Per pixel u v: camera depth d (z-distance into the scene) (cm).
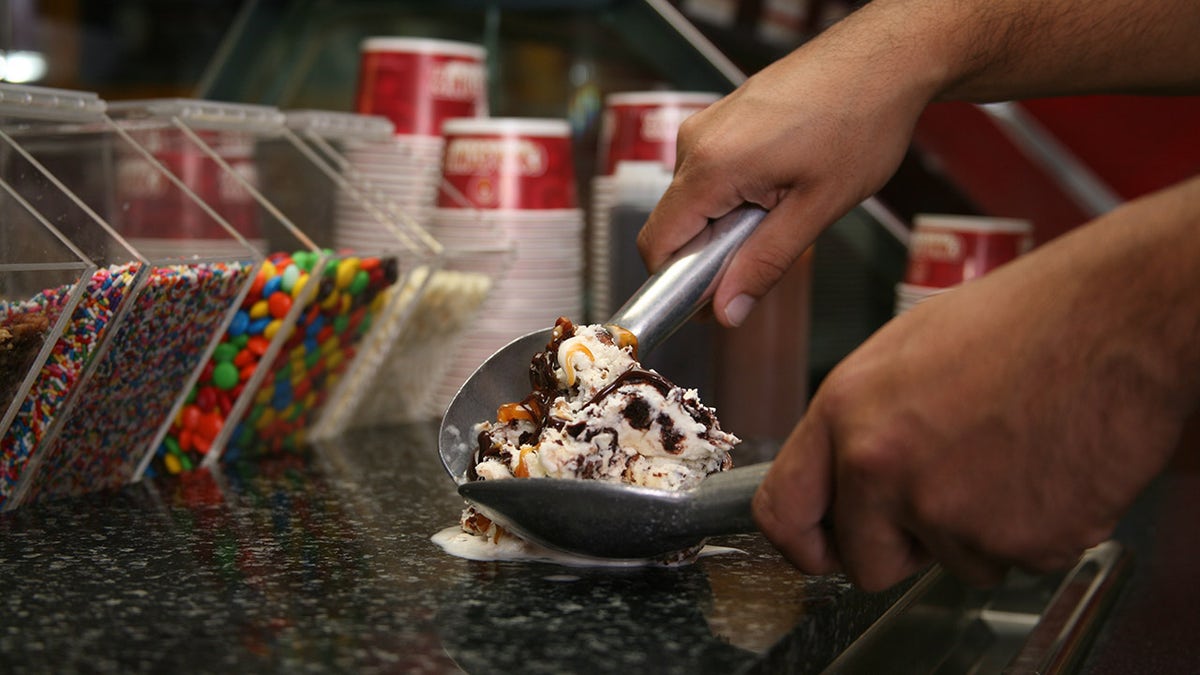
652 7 202
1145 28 111
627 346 97
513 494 86
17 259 103
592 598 86
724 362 158
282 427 147
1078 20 112
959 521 65
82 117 126
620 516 84
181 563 94
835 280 214
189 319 120
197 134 146
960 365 63
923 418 64
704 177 107
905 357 65
